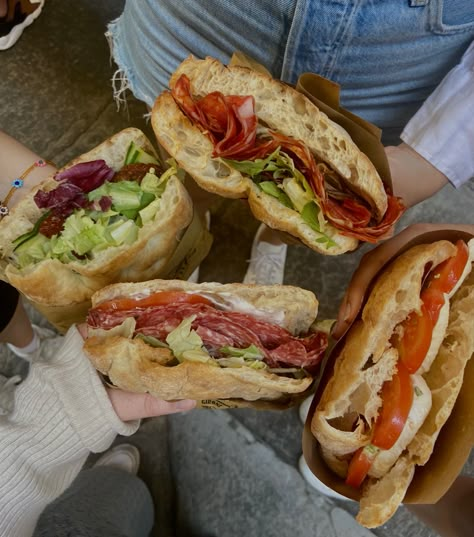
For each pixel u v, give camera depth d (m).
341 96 0.50
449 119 0.46
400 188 0.48
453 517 0.47
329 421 0.42
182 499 0.74
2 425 0.39
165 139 0.43
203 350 0.41
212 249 0.78
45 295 0.46
